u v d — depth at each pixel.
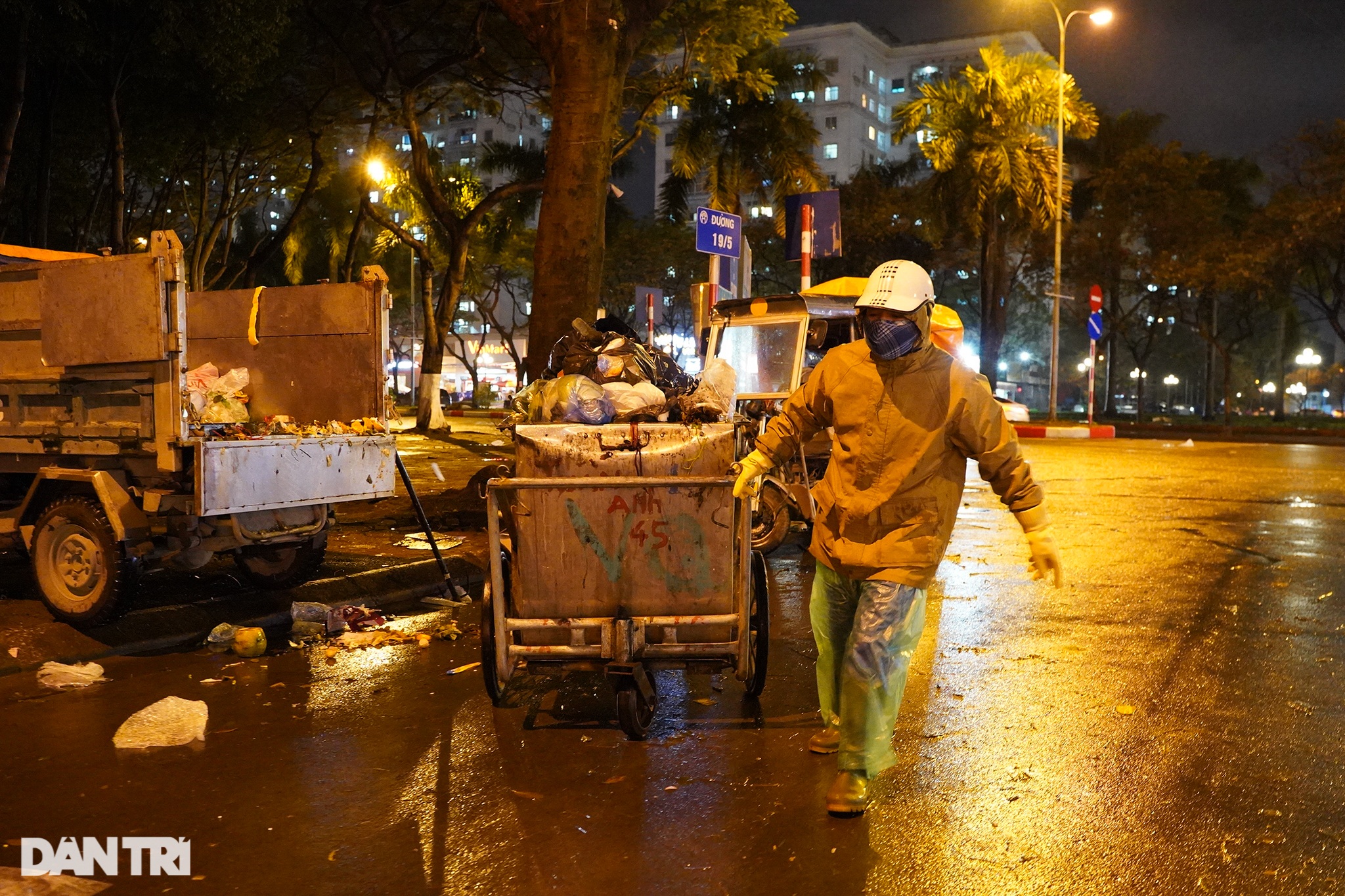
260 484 6.02
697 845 3.42
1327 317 39.78
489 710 4.89
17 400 6.34
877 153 107.56
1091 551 9.52
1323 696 5.06
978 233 35.09
